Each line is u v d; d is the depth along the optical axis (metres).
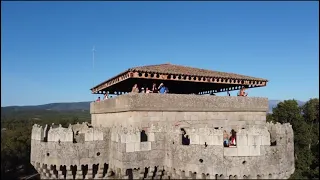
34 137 32.09
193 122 31.83
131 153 26.84
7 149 105.00
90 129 29.42
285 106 89.00
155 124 29.95
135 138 27.14
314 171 74.00
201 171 25.45
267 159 25.75
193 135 26.08
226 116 33.78
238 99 34.72
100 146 29.61
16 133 113.19
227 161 25.00
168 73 32.56
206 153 25.42
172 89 44.97
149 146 27.83
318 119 100.75
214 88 46.25
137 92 31.72
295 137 83.88
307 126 89.19
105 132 29.98
